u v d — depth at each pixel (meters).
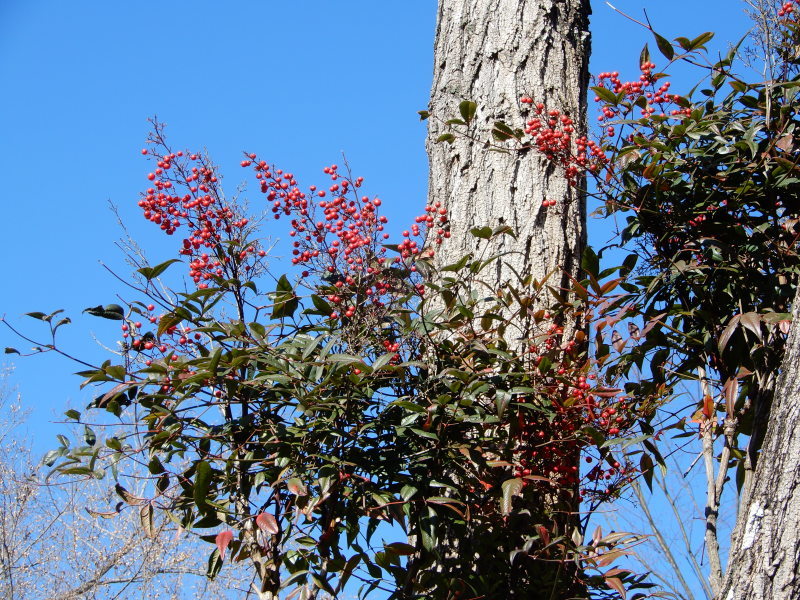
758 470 2.54
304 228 3.03
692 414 3.18
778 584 2.33
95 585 7.47
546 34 3.97
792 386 2.55
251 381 2.78
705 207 3.55
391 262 3.00
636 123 3.50
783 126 3.50
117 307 2.95
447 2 4.24
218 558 2.83
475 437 2.96
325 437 2.81
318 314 3.03
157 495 2.85
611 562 2.74
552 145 3.48
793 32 3.77
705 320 3.42
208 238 3.00
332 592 2.75
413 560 2.86
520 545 2.88
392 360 2.93
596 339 3.24
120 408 2.87
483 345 2.95
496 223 3.66
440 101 4.05
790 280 3.42
